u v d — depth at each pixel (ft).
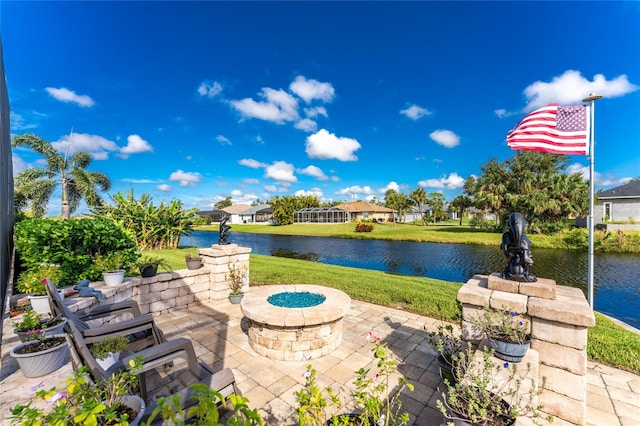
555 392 9.03
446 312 19.06
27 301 14.05
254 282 28.94
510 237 11.11
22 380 8.07
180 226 61.57
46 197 52.44
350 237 99.66
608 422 9.47
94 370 6.36
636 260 49.75
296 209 179.63
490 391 7.89
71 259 17.99
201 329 17.29
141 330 10.65
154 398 10.37
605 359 13.15
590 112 16.38
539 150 17.07
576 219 84.89
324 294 17.20
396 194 149.89
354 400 10.48
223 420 7.17
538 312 9.27
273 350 13.67
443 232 97.91
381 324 17.99
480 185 99.40
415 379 12.00
